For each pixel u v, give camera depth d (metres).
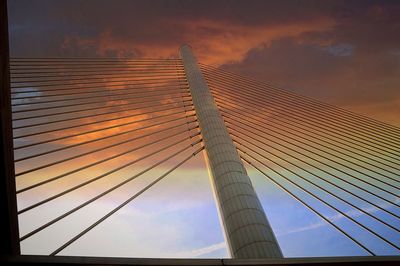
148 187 16.52
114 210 13.94
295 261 8.05
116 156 18.20
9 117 9.20
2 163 8.81
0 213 8.71
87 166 16.00
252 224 14.34
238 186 16.34
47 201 12.51
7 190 8.83
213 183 18.05
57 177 14.13
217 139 20.03
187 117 24.64
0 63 8.75
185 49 36.62
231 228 14.59
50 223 11.35
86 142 18.27
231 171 17.28
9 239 8.83
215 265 7.72
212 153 19.06
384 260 8.08
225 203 15.74
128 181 16.23
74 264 6.80
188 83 29.52
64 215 12.13
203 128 21.80
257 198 16.28
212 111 23.28
